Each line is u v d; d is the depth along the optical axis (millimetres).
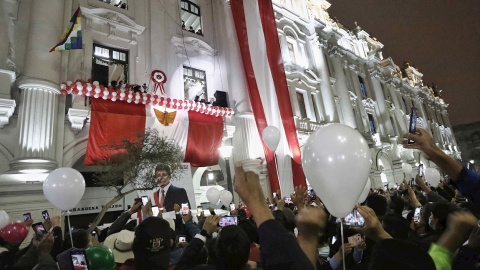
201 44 15102
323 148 2064
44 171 8539
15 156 8633
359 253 2793
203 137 12789
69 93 9898
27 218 4816
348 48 28469
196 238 2256
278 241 1253
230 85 15188
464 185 1742
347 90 23203
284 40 19734
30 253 2857
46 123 9055
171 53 13875
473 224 1489
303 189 3375
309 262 1226
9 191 8016
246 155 13859
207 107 12883
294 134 15164
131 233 2943
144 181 8094
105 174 8398
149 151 8422
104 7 12328
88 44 11445
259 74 15227
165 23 14195
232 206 6855
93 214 11875
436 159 1839
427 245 2357
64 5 10891
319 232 1661
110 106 10570
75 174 3744
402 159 27688
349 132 2141
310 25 22422
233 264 1782
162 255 2020
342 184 2010
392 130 27594
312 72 20531
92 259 2158
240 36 15258
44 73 9297
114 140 10273
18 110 9227
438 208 2787
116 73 12430
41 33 9586
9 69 9258
